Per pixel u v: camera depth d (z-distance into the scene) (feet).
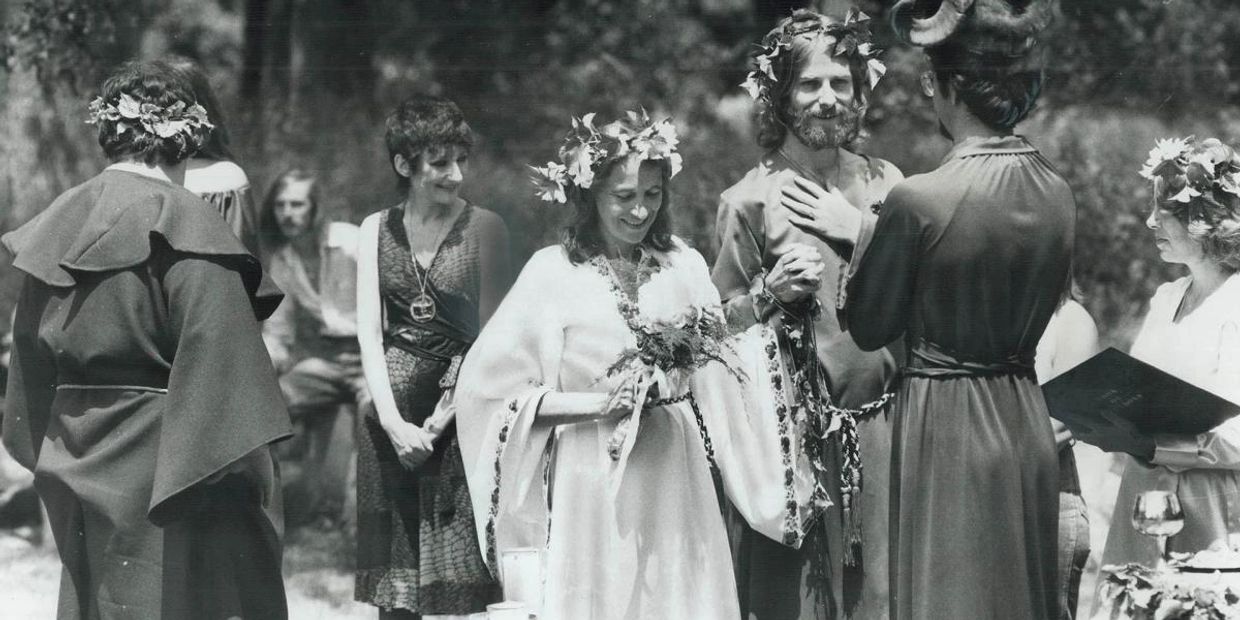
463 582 19.19
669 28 27.27
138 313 17.72
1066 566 19.48
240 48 27.66
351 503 24.99
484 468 18.13
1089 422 19.13
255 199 25.58
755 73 19.66
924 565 18.53
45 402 18.47
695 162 24.35
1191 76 24.93
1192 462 18.62
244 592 18.02
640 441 17.84
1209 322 19.04
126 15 28.07
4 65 27.61
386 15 27.50
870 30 20.40
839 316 19.06
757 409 18.44
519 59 27.14
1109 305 23.44
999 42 18.93
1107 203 23.89
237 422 17.54
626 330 17.89
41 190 27.58
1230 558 18.40
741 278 19.35
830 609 18.72
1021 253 18.60
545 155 25.41
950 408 18.61
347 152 26.35
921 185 18.81
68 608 17.88
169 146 18.60
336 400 25.05
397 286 19.75
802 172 19.44
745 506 18.44
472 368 18.25
